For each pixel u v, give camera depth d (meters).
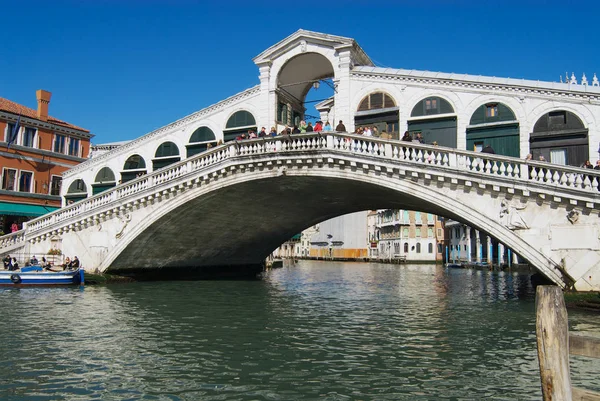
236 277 30.98
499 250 47.78
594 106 17.12
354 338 11.11
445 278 33.00
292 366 8.80
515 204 15.07
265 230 28.45
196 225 23.45
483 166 15.52
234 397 7.24
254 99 22.72
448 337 11.24
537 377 8.22
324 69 23.58
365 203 23.95
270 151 18.14
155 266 25.19
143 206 21.38
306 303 17.39
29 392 7.32
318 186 19.81
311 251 92.12
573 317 12.77
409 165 16.19
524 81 18.25
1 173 28.30
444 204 15.97
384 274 38.22
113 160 26.86
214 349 9.98
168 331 11.70
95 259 22.39
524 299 18.98
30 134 30.14
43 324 12.20
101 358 9.18
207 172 19.48
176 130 24.86
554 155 17.64
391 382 7.95
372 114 20.16
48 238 23.73
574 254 14.28
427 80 19.48
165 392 7.41
